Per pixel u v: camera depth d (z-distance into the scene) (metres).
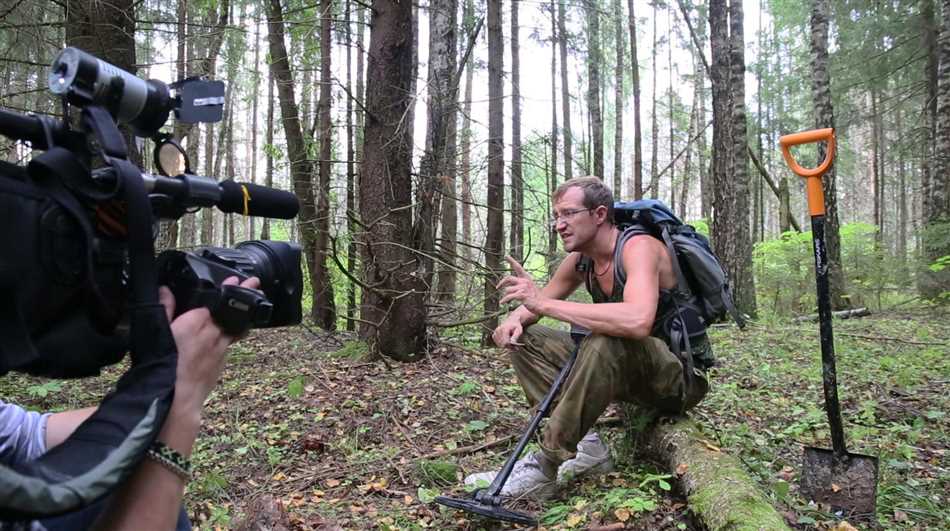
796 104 25.52
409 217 5.48
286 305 1.02
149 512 0.77
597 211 2.90
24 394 4.62
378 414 3.99
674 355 2.87
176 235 4.18
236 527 2.50
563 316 2.68
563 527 2.47
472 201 6.73
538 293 2.72
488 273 6.16
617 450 3.17
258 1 11.13
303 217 8.21
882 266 11.97
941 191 11.48
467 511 2.49
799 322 9.49
